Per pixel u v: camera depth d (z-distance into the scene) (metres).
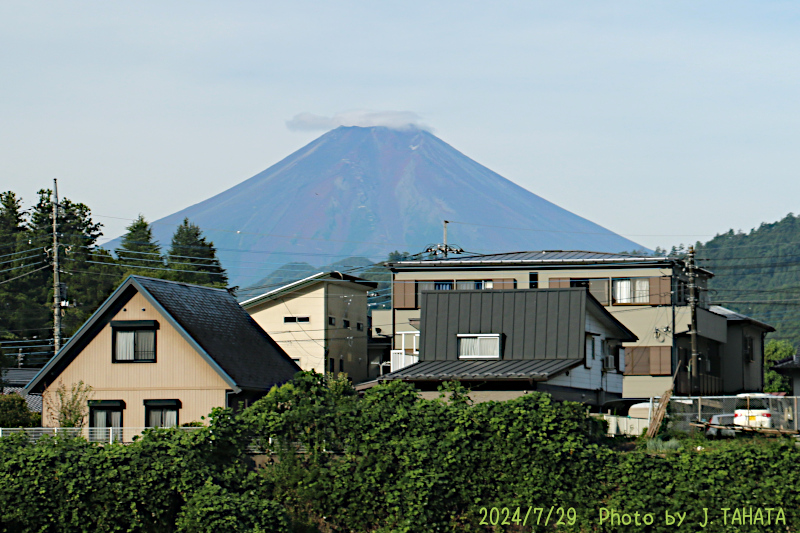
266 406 41.34
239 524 36.91
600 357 63.69
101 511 38.88
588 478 37.38
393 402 40.44
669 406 54.84
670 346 78.69
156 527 38.69
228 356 57.94
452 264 84.31
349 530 38.84
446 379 52.12
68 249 81.50
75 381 57.75
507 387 52.91
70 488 38.97
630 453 37.62
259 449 40.81
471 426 38.78
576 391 58.41
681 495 36.25
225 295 66.44
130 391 56.78
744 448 36.53
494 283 83.75
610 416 57.72
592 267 82.00
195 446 39.62
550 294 57.72
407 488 38.12
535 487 37.47
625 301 80.94
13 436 41.59
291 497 39.53
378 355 100.38
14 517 39.28
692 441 49.12
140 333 57.38
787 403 54.19
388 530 37.84
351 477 39.03
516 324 57.28
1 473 39.94
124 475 39.09
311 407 40.53
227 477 39.44
